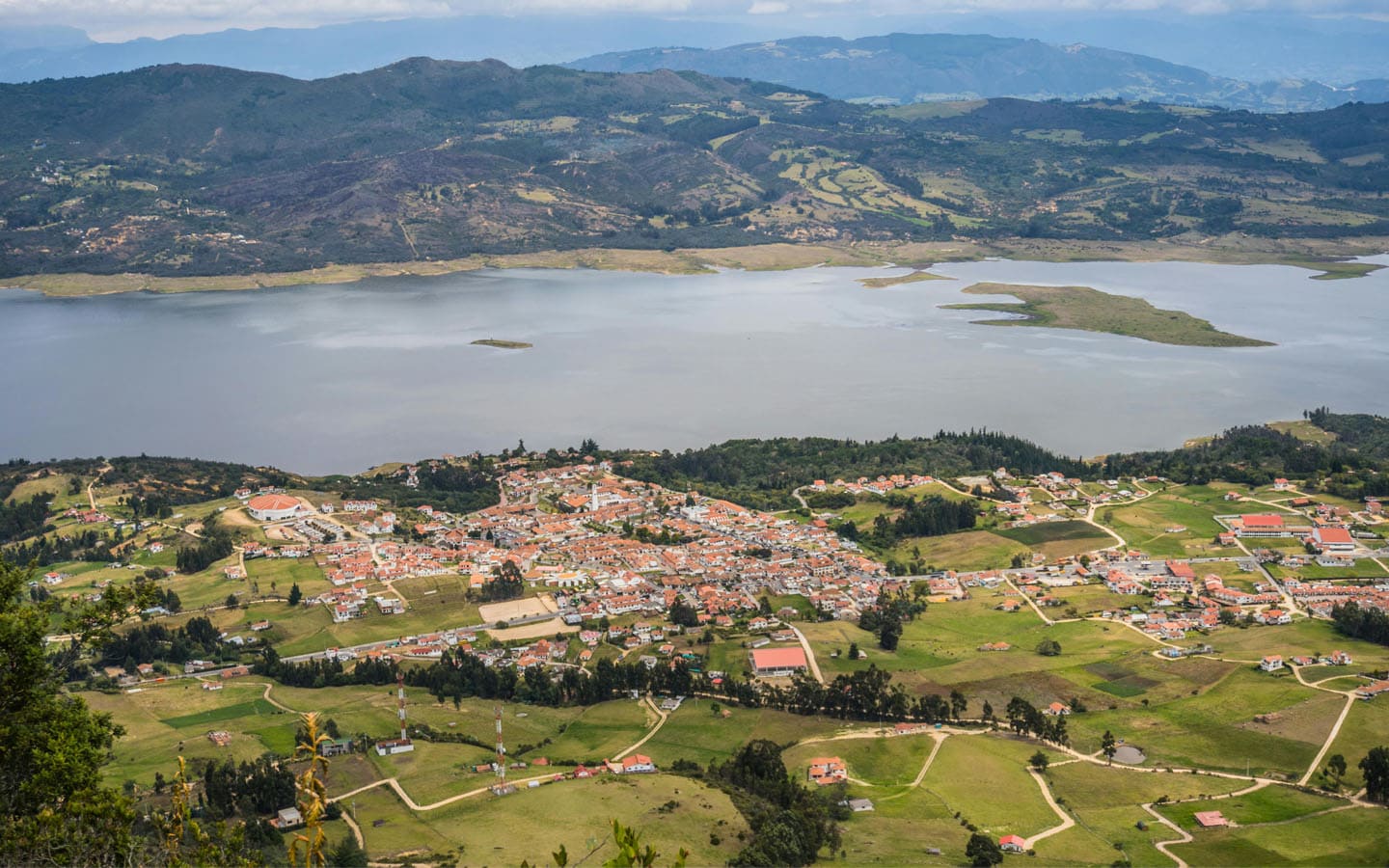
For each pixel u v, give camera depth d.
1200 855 178.62
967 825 189.62
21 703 106.81
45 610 111.69
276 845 180.50
